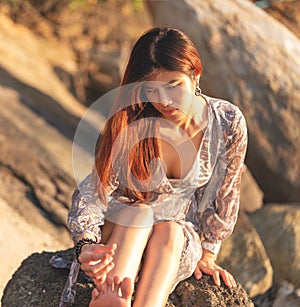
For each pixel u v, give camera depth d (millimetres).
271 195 7828
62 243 6770
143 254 3818
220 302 4012
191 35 7879
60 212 7027
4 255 6328
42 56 9812
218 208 4141
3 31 9844
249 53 7855
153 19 8180
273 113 7754
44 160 7441
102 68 10039
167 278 3670
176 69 3646
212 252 4207
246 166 7801
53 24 10578
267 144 7723
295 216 7145
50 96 8727
